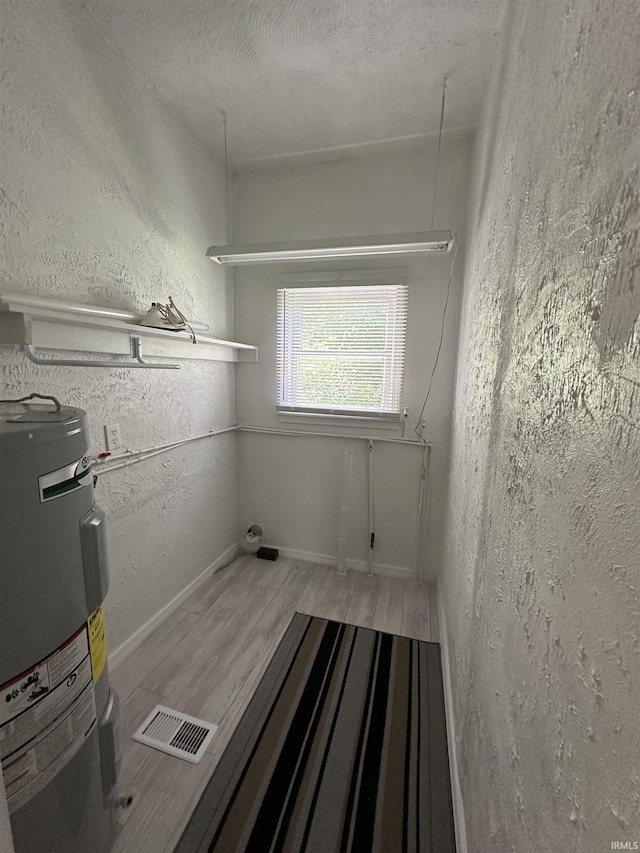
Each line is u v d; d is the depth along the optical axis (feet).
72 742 2.89
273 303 8.44
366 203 7.55
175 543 7.10
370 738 4.68
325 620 6.91
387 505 8.44
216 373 8.23
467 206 6.82
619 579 1.26
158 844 3.58
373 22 4.62
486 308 4.25
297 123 6.59
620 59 1.40
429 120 6.43
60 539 2.72
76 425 2.90
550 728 1.74
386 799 4.02
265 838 3.65
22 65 3.97
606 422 1.39
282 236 8.10
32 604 2.53
